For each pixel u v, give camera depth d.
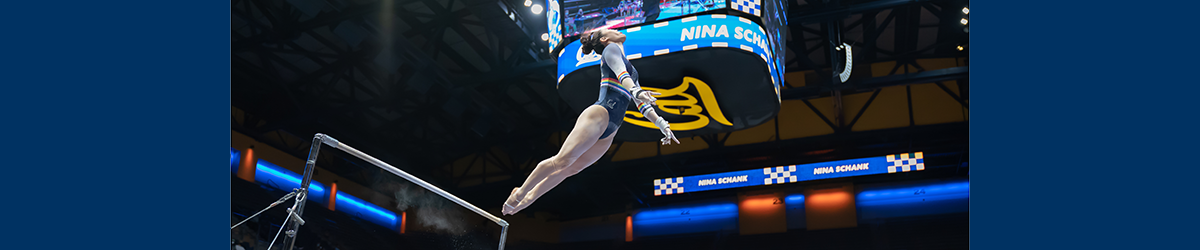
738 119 7.12
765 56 5.73
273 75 11.24
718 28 5.59
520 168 14.21
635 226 15.98
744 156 13.74
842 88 10.33
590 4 6.04
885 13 9.49
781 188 15.35
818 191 15.11
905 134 11.78
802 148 13.09
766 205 15.30
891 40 10.22
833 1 8.85
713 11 5.62
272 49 10.49
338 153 13.90
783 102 12.35
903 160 12.30
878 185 14.83
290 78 11.68
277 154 13.01
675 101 6.68
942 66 10.41
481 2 9.73
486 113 12.44
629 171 14.64
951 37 9.96
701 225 15.52
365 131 13.66
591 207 16.38
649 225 15.94
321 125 13.12
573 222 16.48
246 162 12.20
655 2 5.80
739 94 6.43
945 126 10.93
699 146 13.04
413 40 10.96
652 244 15.77
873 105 11.48
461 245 15.19
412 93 12.09
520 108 12.89
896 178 14.60
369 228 14.54
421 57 10.67
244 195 12.16
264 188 12.54
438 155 14.25
